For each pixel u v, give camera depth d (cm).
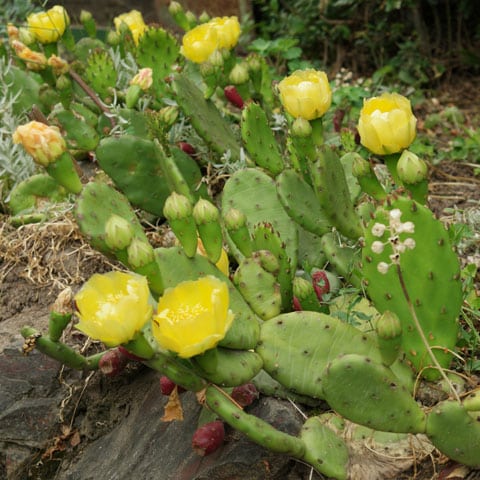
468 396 74
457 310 75
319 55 194
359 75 188
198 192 108
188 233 76
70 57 170
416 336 75
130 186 101
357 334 77
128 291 65
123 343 66
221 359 71
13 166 118
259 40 171
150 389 90
